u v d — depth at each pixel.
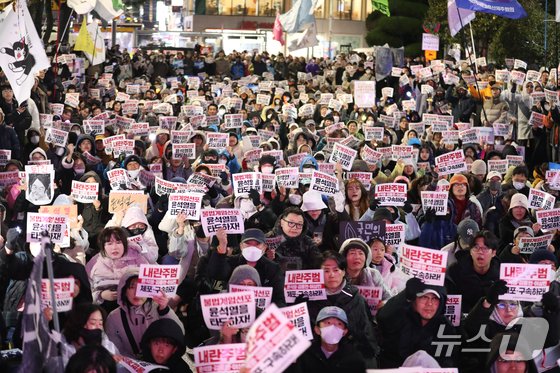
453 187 12.38
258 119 23.33
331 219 10.94
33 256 9.04
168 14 83.44
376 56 35.66
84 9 29.80
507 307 8.17
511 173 15.59
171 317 8.10
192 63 40.72
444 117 20.66
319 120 25.36
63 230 9.22
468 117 24.98
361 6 63.38
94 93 29.39
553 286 8.66
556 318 8.11
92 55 33.34
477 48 46.22
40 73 26.16
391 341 7.95
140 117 24.00
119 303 8.02
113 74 37.59
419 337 7.90
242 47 57.28
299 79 36.12
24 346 5.83
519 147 19.72
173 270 7.93
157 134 17.81
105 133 19.62
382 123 21.64
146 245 9.80
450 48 46.88
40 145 18.86
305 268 9.62
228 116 20.77
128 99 25.78
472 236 9.45
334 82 36.97
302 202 12.09
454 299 8.39
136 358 7.90
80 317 6.89
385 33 51.78
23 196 12.20
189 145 15.55
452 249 9.69
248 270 8.53
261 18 66.31
